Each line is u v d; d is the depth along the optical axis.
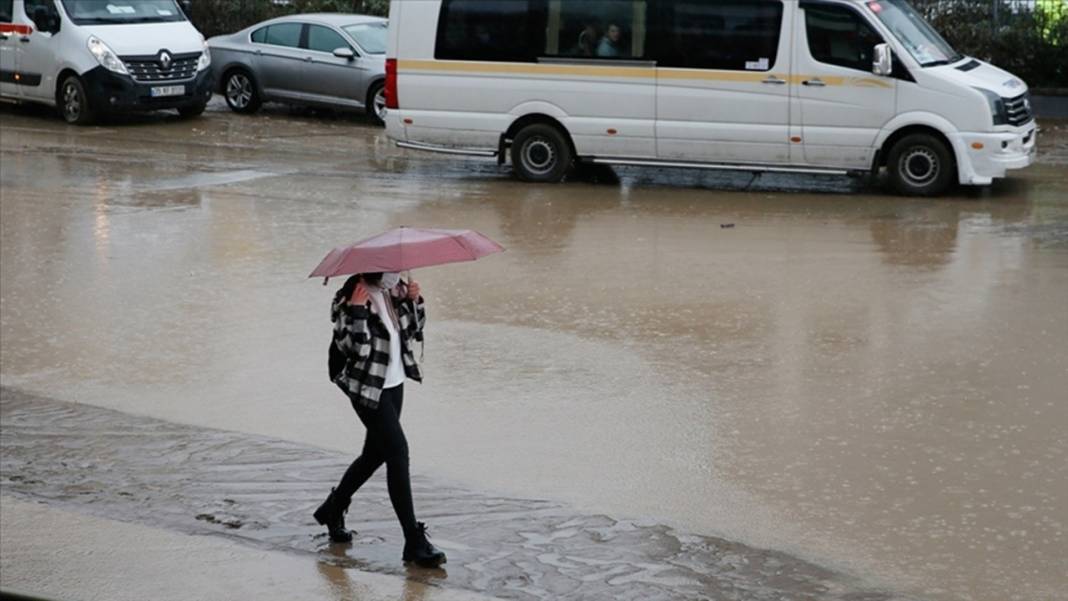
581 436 21.45
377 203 40.62
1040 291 29.47
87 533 17.69
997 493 18.80
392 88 44.81
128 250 34.62
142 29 57.31
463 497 19.08
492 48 43.75
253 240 35.72
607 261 33.12
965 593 15.79
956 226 36.50
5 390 24.30
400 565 16.84
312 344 26.75
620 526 17.95
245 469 20.45
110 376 25.00
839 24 40.88
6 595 14.98
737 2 41.53
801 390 23.41
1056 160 47.47
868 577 16.25
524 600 15.63
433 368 24.97
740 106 41.91
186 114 59.38
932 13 59.69
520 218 38.44
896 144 40.94
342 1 68.69
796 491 19.05
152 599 15.47
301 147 51.38
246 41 59.69
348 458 20.92
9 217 38.53
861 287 30.12
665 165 43.28
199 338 27.22
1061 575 16.25
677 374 24.44
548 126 43.94
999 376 23.86
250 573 16.36
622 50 42.69
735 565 16.66
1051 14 58.94
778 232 36.16
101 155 49.34
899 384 23.58
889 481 19.31
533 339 26.73
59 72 56.81
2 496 19.34
